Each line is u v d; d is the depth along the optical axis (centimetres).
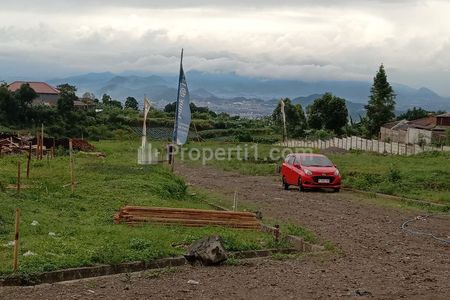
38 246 1036
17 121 6900
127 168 2558
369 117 7925
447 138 5381
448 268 1044
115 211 1491
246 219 1404
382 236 1366
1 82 8175
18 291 825
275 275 966
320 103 8350
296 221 1564
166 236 1188
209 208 1748
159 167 2658
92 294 825
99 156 3669
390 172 2527
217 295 840
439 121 7194
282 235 1273
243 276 955
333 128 8300
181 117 2150
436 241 1322
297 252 1181
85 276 923
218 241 1041
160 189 1914
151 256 1010
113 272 953
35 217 1320
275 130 8619
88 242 1094
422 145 4734
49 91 9644
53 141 3859
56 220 1320
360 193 2350
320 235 1351
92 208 1525
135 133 7769
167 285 887
